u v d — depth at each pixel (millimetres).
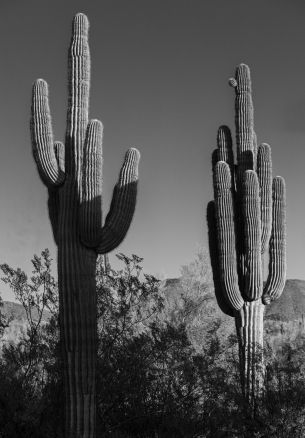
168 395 8648
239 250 10531
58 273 7883
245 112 10977
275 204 10820
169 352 8938
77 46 8508
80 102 8398
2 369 8195
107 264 9812
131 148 8375
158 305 9672
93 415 7656
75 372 7629
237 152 10953
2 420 7539
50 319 9016
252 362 9914
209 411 8602
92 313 7824
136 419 8625
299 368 9359
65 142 8344
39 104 8219
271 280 10469
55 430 7730
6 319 10172
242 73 11070
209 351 9328
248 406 9125
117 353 8820
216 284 10711
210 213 10805
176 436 8281
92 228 7801
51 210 8453
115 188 8328
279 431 8836
